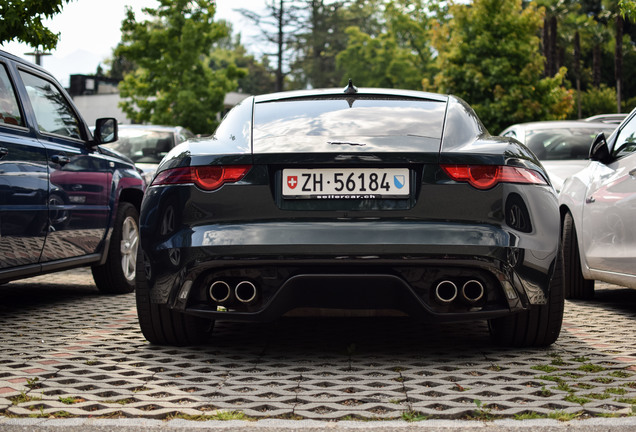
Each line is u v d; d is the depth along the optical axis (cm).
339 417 288
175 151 396
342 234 353
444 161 361
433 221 359
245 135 390
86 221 587
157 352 414
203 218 368
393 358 398
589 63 6681
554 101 2942
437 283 362
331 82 7238
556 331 412
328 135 379
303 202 363
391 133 380
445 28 3058
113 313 555
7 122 488
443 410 296
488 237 356
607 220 538
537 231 370
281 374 364
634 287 508
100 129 608
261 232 358
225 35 3603
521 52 2945
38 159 512
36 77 554
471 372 365
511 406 301
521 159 378
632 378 350
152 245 379
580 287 614
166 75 3553
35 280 785
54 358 397
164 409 297
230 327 493
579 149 853
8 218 471
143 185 702
